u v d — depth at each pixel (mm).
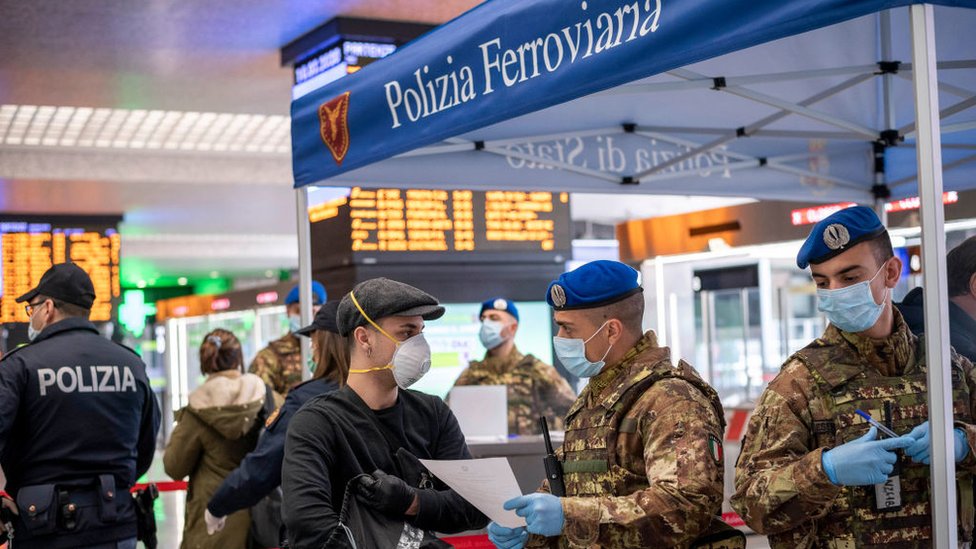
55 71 8164
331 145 4336
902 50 4016
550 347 8289
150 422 4188
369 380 2768
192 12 6887
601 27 2887
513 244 8219
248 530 4820
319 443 2660
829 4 2295
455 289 8008
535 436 5395
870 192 5457
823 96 4262
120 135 10977
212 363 4961
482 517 2773
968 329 2879
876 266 2486
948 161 4824
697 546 2520
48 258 14125
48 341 3869
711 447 2414
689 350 10391
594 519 2363
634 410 2529
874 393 2504
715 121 4980
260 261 21797
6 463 3773
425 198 7961
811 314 10273
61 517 3729
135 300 25625
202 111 9664
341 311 2803
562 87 3033
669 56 2672
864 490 2469
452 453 2904
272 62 8117
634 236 12398
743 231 10930
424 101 3705
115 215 14477
